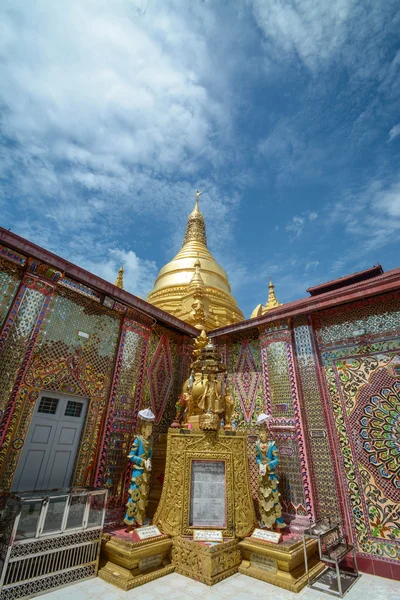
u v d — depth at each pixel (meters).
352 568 4.23
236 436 4.92
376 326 5.14
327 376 5.41
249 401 6.32
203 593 3.46
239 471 4.71
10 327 4.15
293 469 5.07
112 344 5.68
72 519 3.67
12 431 3.97
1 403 3.89
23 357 4.21
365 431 4.76
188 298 9.29
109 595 3.30
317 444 5.05
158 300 11.28
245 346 6.89
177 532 4.23
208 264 12.84
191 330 7.22
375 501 4.39
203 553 3.83
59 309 4.95
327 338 5.63
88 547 3.75
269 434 5.47
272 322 6.30
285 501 5.00
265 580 3.80
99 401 5.20
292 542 4.07
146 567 3.85
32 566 3.21
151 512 5.09
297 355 5.80
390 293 5.14
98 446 4.96
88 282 5.18
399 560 3.99
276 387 5.79
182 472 4.58
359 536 4.35
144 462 4.61
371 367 5.00
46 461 4.36
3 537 3.24
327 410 5.20
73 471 4.62
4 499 3.72
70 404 4.86
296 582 3.65
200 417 5.12
